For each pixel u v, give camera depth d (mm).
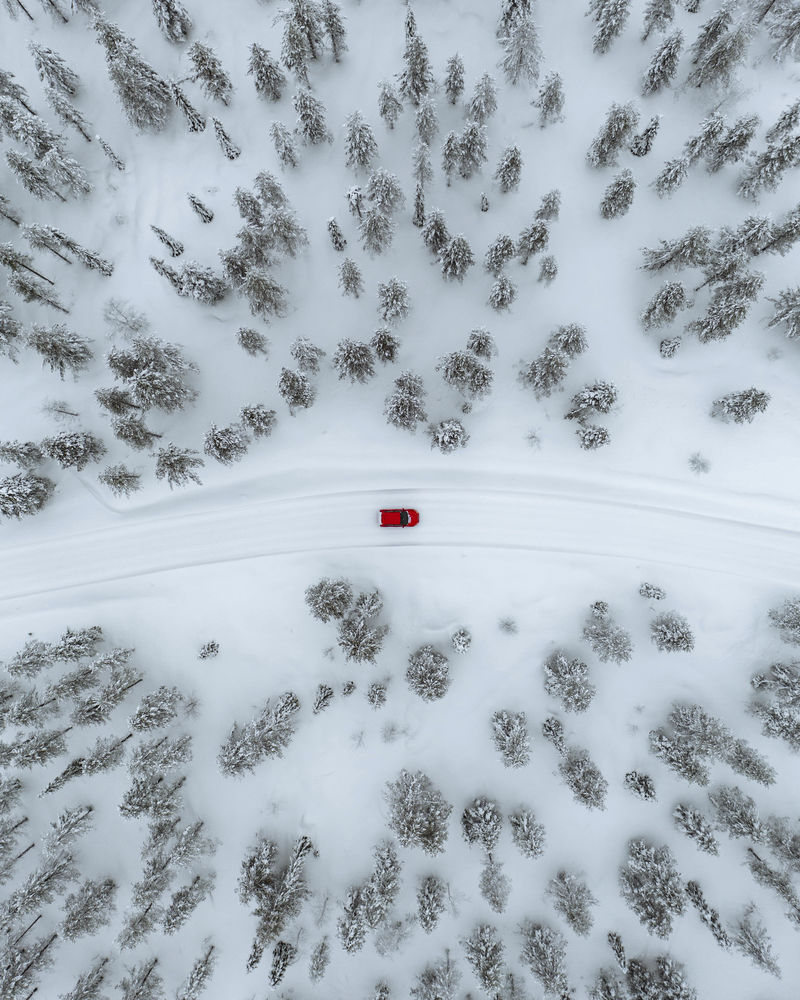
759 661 44156
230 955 44531
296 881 42281
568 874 43594
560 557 44750
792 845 41875
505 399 44375
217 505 45719
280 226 39594
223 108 45531
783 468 44344
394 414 41000
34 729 45031
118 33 40344
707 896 43812
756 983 43281
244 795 45125
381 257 44344
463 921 44031
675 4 43531
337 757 44844
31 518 46125
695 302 43250
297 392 41438
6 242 43906
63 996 43750
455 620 44844
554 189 42344
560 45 45344
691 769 41125
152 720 41781
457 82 41250
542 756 44406
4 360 46312
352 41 45469
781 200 43469
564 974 41375
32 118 41125
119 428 40406
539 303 44250
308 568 45250
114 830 45250
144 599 45688
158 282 45219
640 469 44781
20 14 46750
